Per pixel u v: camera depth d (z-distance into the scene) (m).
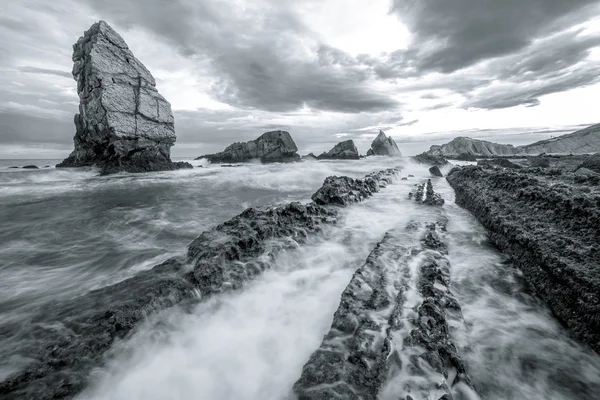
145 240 9.84
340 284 6.04
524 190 8.45
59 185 22.75
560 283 4.86
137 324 4.45
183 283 5.36
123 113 31.03
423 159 37.41
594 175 8.91
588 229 5.56
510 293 5.45
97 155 33.03
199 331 4.67
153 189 20.75
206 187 21.62
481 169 15.73
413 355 3.58
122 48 32.72
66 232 10.79
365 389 3.14
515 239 6.71
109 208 14.83
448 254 7.20
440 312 4.38
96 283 6.60
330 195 11.98
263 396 3.45
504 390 3.43
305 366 3.46
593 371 3.71
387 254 6.50
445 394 3.06
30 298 5.88
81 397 3.44
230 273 5.90
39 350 4.05
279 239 7.60
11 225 11.76
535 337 4.29
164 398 3.51
